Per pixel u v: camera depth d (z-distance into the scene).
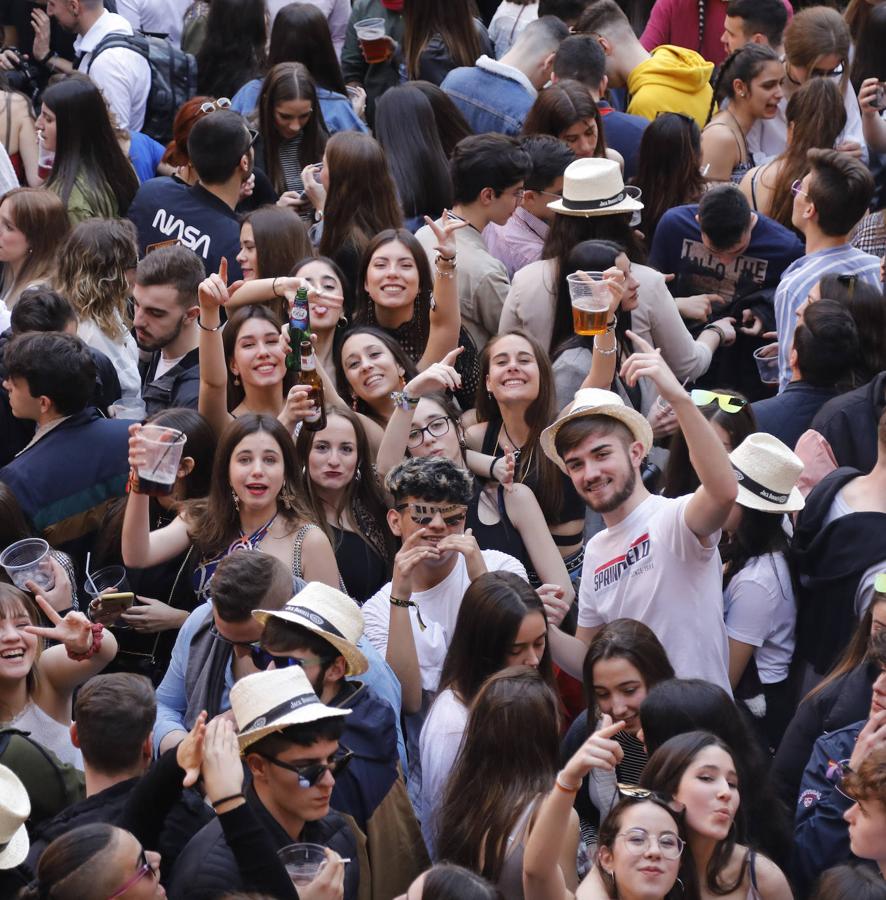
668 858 8.97
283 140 18.95
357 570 13.50
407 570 11.88
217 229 16.67
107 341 15.40
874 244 17.75
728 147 19.66
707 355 16.11
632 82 21.59
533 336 15.07
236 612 10.79
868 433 13.74
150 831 9.37
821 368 14.45
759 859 9.55
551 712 10.21
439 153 17.69
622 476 11.88
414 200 17.48
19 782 9.65
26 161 20.12
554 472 13.81
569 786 9.18
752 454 12.63
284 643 10.19
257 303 14.61
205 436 13.32
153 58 21.19
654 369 11.20
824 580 12.41
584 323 13.81
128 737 10.05
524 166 16.17
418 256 15.27
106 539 13.18
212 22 21.45
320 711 9.12
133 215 17.03
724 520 11.48
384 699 10.88
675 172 18.02
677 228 17.05
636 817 9.07
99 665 11.35
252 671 11.11
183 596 12.82
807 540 12.62
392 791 10.45
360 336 14.46
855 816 9.48
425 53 21.31
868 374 14.79
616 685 10.95
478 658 11.23
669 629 11.78
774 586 12.65
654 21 23.73
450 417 13.90
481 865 9.94
